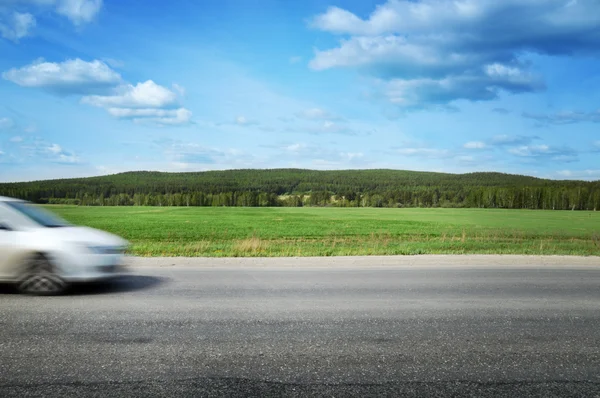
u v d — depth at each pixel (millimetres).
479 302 7977
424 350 5184
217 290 8906
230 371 4461
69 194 188750
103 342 5344
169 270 11938
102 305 7391
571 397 3945
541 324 6426
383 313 7020
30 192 178625
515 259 15680
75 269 8188
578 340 5648
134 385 4078
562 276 11586
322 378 4312
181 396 3857
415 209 128250
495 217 80688
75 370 4426
